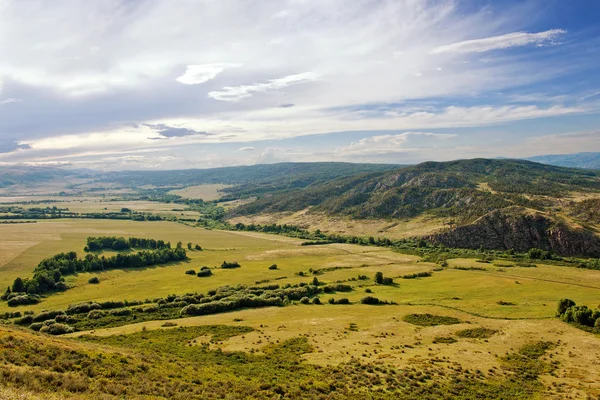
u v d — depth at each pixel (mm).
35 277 115562
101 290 115188
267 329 69938
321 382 44219
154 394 33688
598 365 53156
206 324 74312
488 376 48719
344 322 75000
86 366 37312
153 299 102500
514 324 73812
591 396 43375
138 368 40188
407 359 53625
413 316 79250
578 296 99250
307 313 84125
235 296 100188
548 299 96500
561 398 42844
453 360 53875
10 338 39844
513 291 105500
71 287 119312
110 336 65562
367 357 54344
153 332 68125
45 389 29094
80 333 70375
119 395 31516
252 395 38312
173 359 48938
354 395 41219
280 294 104688
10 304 99000
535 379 48250
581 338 65000
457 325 72688
